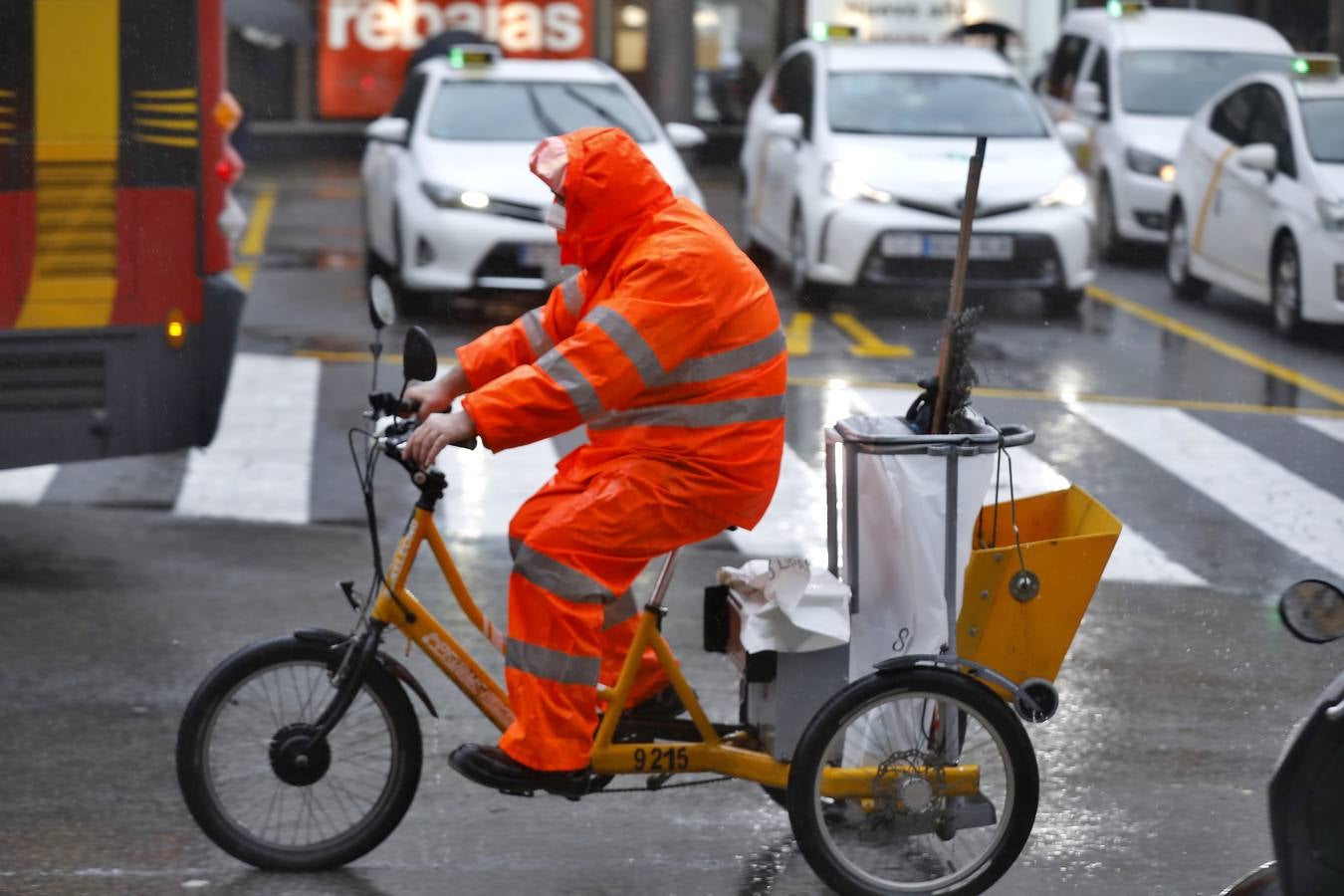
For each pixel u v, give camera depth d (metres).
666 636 22.36
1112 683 21.08
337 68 79.12
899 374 38.69
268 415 34.31
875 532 14.72
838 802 14.91
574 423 14.00
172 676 20.44
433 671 20.72
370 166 48.19
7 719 19.02
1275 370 40.16
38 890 15.05
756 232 52.41
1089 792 17.75
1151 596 24.61
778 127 47.44
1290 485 30.67
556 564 14.33
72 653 21.16
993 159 45.66
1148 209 53.16
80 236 24.44
